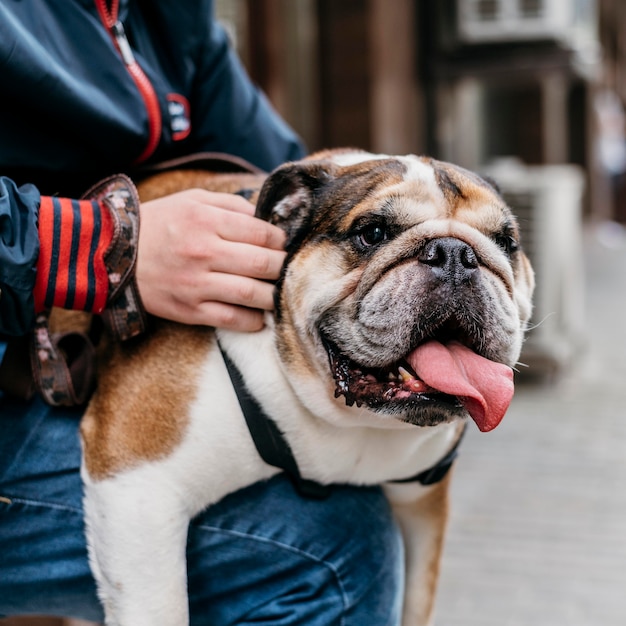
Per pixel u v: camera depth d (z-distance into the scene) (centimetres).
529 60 1148
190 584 186
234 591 186
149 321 183
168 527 173
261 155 245
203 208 173
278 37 786
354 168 188
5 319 168
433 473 197
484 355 172
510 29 1137
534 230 672
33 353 183
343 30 932
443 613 351
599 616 346
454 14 1152
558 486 483
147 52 212
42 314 184
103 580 178
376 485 200
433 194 180
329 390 177
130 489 173
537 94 1619
